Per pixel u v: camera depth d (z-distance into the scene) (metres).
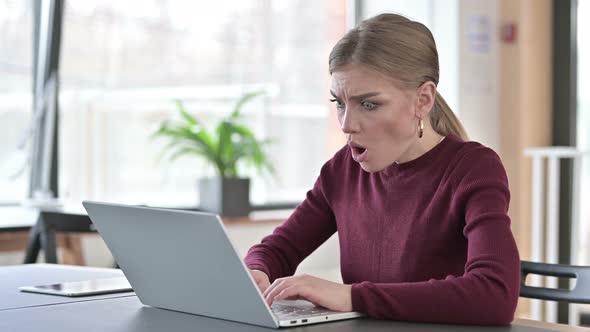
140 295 1.44
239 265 1.20
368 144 1.41
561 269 1.61
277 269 1.73
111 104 3.67
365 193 1.66
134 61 3.71
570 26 4.26
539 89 4.28
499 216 1.39
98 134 3.65
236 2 3.98
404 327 1.25
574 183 4.19
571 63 4.27
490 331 1.24
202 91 3.90
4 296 1.55
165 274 1.35
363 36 1.40
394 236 1.58
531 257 4.21
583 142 4.31
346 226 1.69
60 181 3.58
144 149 3.77
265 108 4.10
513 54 4.20
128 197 3.74
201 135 3.69
